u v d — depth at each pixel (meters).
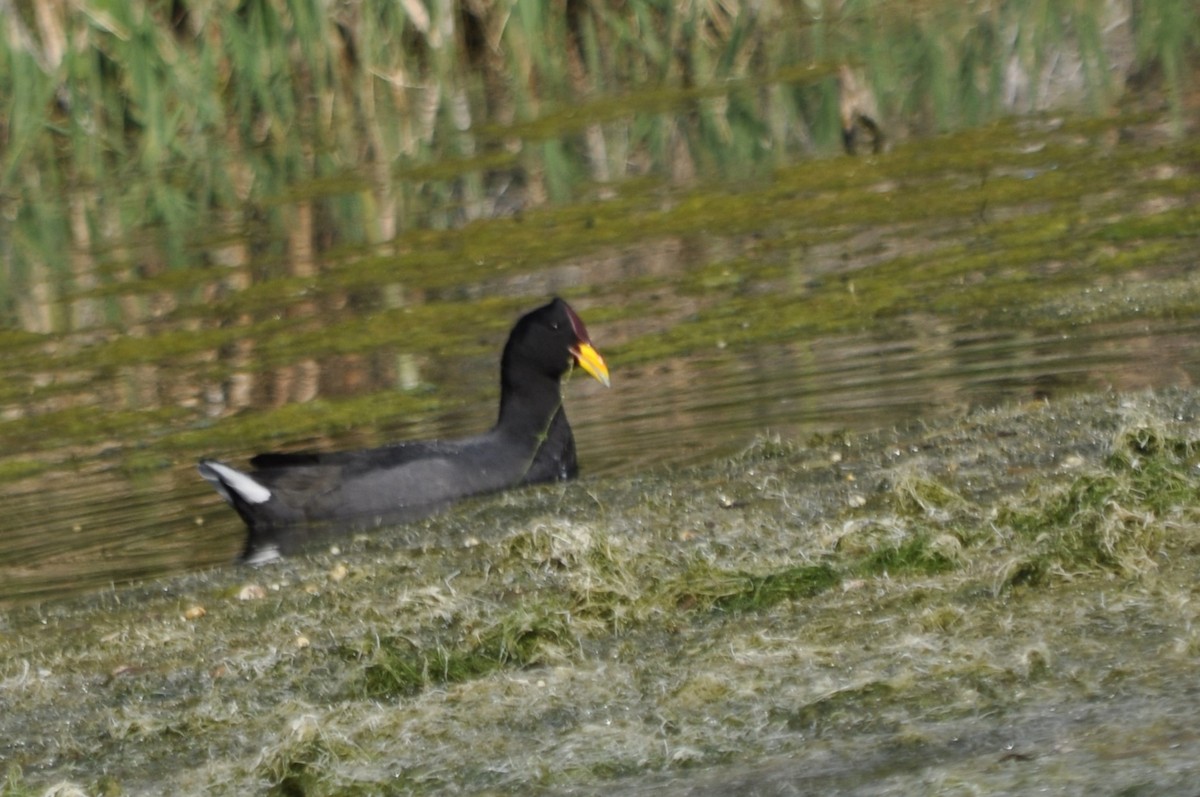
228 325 19.39
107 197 25.50
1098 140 21.50
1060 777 6.00
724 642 8.15
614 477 12.54
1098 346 13.95
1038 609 7.85
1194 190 18.62
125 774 7.82
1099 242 17.25
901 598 8.37
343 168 25.52
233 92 26.97
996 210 19.14
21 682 9.48
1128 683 6.81
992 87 24.80
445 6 27.36
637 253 19.83
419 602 9.65
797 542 9.72
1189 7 26.38
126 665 9.49
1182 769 5.89
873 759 6.52
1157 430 10.31
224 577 11.36
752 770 6.64
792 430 12.99
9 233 24.47
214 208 24.62
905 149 22.75
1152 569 8.13
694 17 28.73
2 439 16.41
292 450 14.86
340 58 27.14
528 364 13.25
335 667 8.82
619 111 26.44
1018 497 9.98
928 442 11.76
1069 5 27.67
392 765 7.30
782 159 23.27
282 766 7.38
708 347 16.03
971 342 14.74
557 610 8.76
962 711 6.82
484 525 11.82
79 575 11.98
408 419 15.41
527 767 7.05
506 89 28.06
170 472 14.73
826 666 7.59
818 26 29.38
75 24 25.92
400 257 21.20
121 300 20.97
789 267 18.31
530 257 20.38
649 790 6.63
